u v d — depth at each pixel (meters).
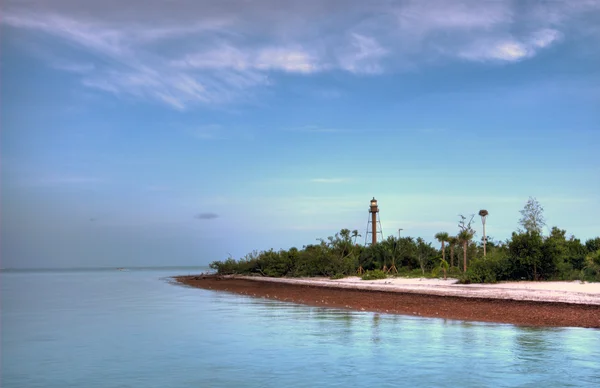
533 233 47.78
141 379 15.16
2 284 82.94
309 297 43.75
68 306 38.56
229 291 55.69
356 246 76.88
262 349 19.42
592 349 18.73
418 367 16.12
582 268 46.59
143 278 114.81
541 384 14.08
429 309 32.03
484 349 18.88
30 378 15.43
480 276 46.97
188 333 23.69
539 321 25.88
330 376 15.16
